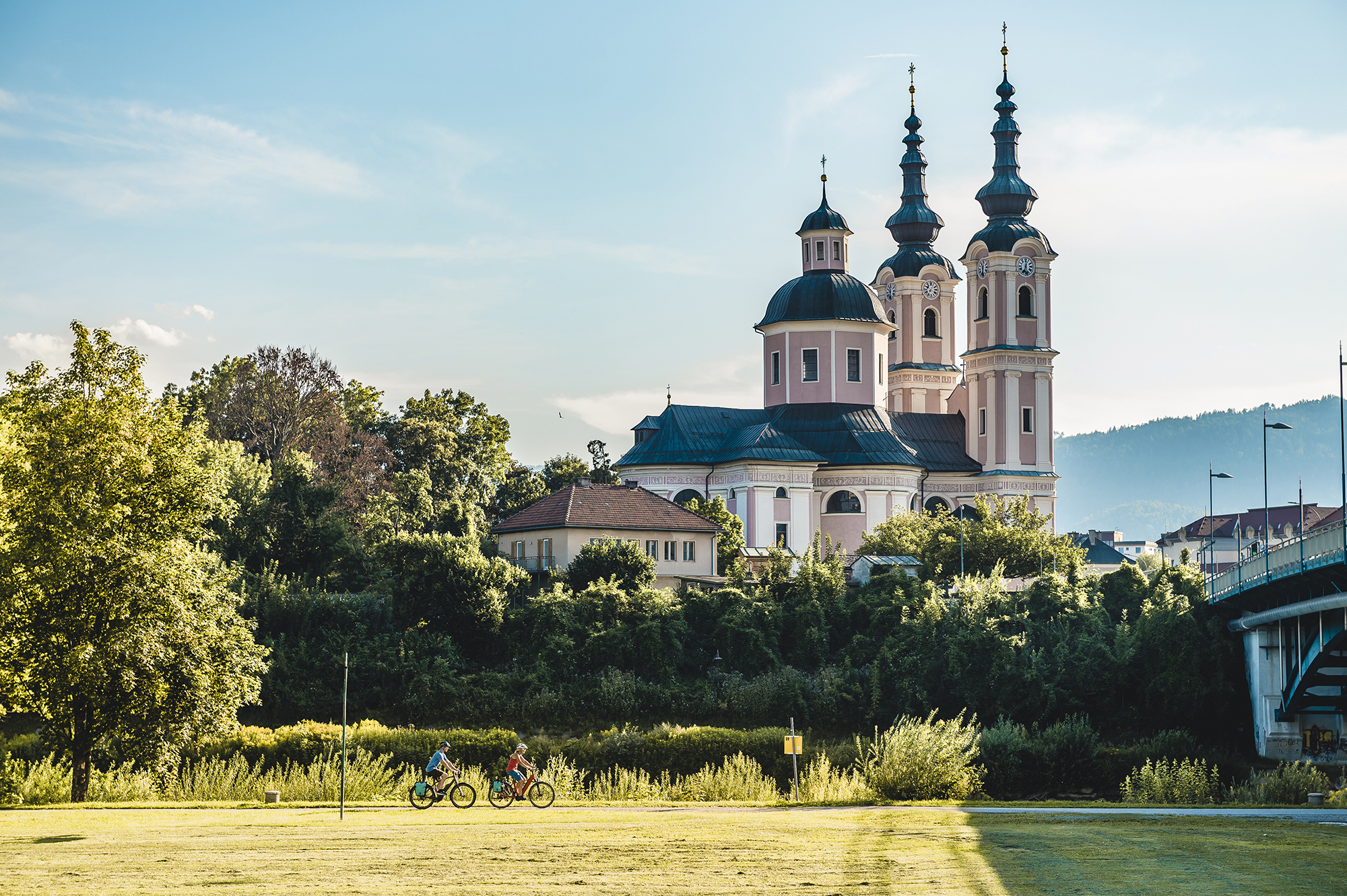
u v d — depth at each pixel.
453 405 160.88
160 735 51.72
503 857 29.02
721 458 125.94
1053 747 71.00
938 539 115.12
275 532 106.75
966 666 87.31
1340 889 25.92
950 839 31.95
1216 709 82.38
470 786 44.00
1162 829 34.84
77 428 52.41
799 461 123.50
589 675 90.75
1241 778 71.12
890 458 126.38
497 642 95.19
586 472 157.50
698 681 90.50
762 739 76.56
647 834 32.72
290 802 46.97
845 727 86.88
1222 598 80.25
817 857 29.19
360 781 58.12
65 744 52.62
